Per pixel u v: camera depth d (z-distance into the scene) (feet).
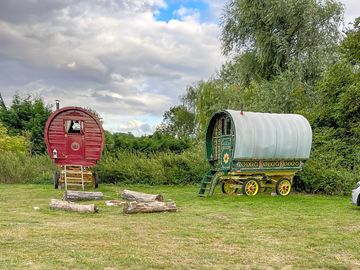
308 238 30.73
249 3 103.30
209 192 56.95
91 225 34.12
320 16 98.73
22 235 29.60
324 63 94.22
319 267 23.66
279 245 28.43
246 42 108.27
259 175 59.26
